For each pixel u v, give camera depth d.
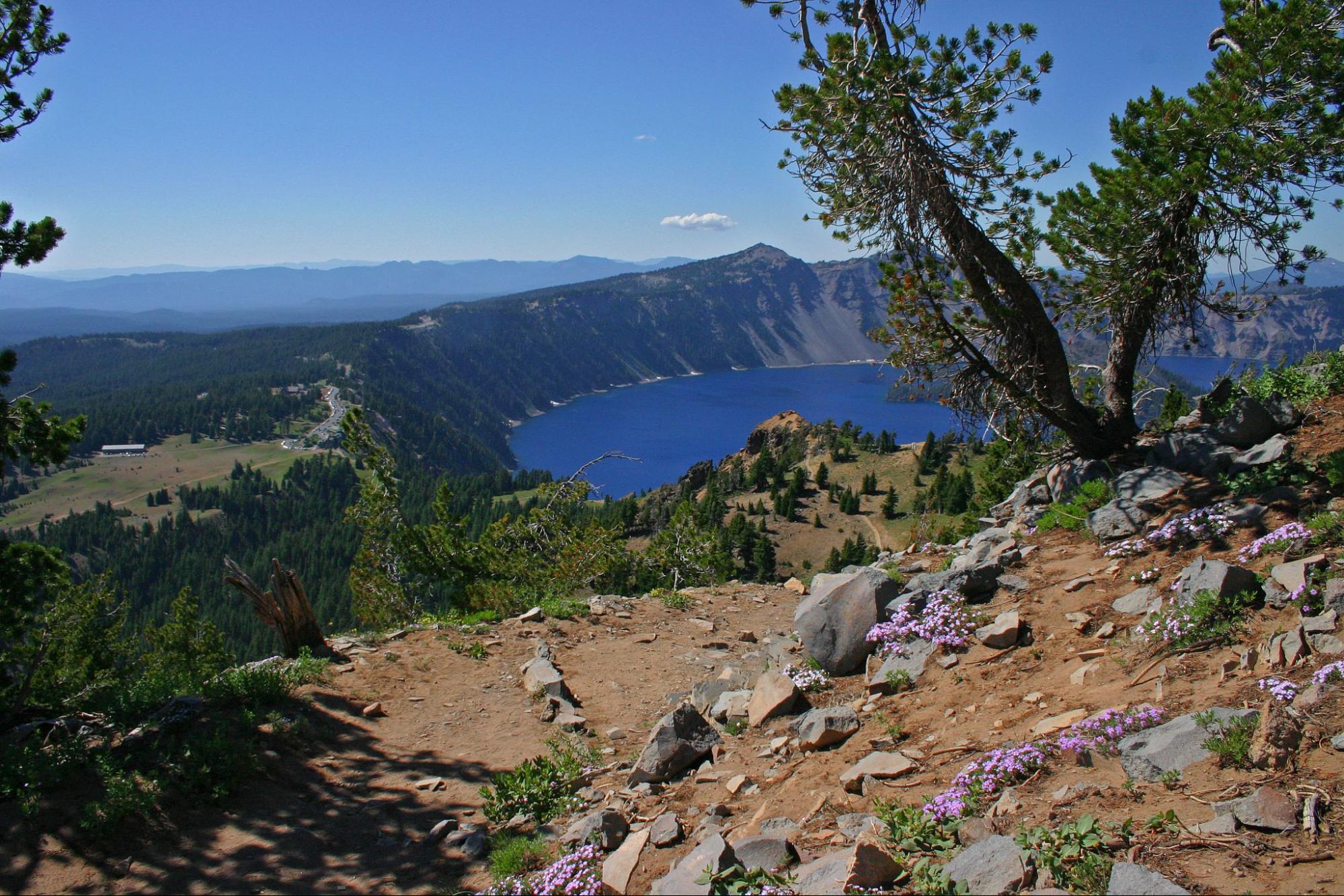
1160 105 12.73
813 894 4.70
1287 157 11.20
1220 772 4.79
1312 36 10.65
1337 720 4.81
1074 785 5.21
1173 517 9.68
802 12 12.19
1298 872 3.83
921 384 13.80
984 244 12.16
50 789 7.69
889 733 7.34
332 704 10.44
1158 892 3.79
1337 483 8.41
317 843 7.45
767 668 10.85
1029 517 12.60
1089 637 7.82
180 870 6.92
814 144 12.36
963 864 4.54
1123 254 12.79
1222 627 6.61
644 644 13.70
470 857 7.19
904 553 14.70
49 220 10.55
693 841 6.41
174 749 8.44
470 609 18.22
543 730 10.18
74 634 16.38
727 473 169.62
